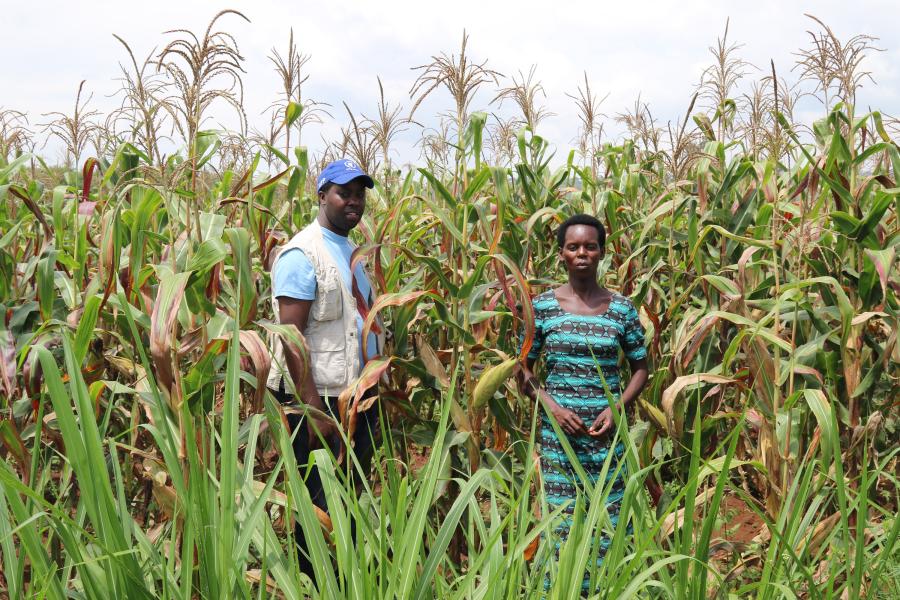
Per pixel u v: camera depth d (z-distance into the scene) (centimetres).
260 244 467
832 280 364
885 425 468
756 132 545
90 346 367
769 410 357
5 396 329
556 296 366
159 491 300
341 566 200
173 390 283
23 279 376
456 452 404
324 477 212
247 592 196
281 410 311
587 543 208
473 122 460
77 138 560
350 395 338
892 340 378
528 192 563
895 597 305
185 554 199
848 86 421
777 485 359
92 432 185
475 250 464
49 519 219
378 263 386
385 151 515
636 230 598
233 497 200
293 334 307
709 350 452
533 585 232
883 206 388
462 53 398
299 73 484
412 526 204
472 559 258
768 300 405
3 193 319
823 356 380
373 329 373
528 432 450
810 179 435
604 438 346
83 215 396
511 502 221
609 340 348
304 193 640
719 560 398
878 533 315
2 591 270
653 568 198
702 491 352
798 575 291
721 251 515
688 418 425
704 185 525
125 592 188
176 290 278
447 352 416
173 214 368
